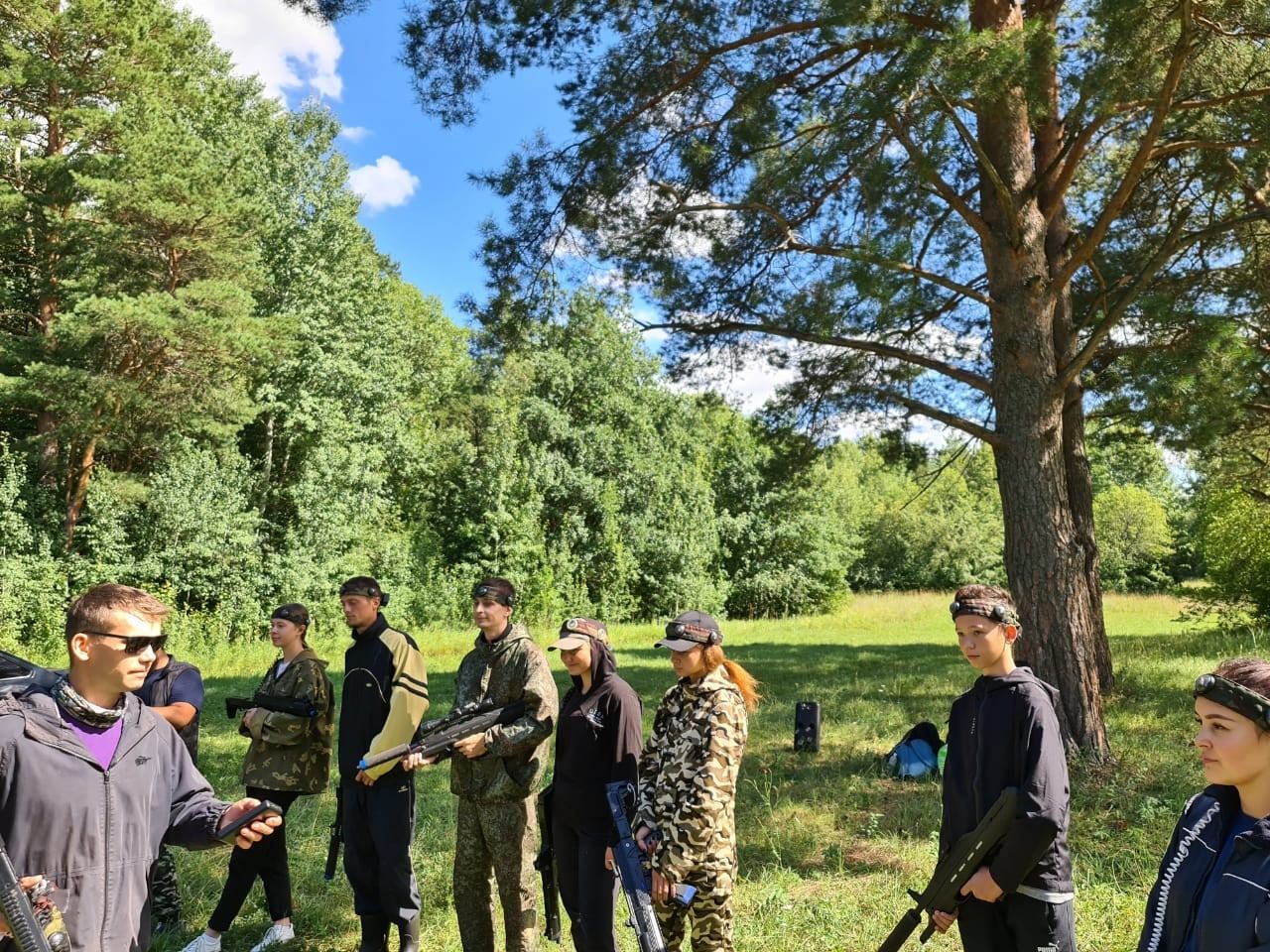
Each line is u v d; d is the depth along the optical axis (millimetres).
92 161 22109
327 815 7660
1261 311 11109
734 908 5301
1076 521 11773
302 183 30188
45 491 22875
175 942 5059
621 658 20062
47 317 23859
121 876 2514
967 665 17062
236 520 25438
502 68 8773
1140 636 20906
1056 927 3037
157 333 21359
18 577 21062
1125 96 7352
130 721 2633
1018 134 8672
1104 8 6961
